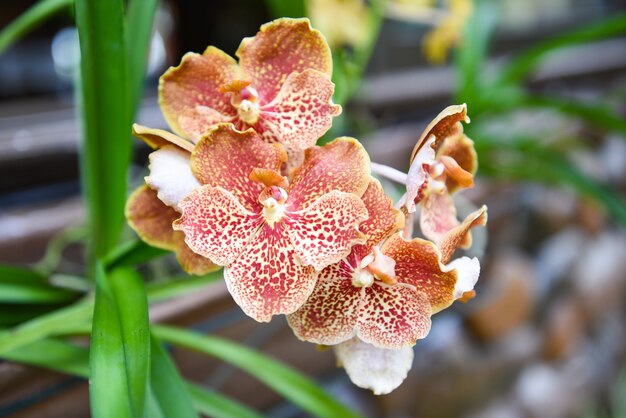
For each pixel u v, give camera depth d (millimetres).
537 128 778
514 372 719
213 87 301
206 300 425
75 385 388
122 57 327
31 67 639
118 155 345
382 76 807
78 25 314
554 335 792
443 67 912
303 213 288
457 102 553
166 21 665
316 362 546
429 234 310
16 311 369
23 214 489
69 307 366
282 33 293
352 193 284
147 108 611
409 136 685
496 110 575
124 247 338
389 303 295
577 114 519
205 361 452
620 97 780
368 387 304
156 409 302
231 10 706
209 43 699
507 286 692
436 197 316
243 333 470
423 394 627
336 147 287
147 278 456
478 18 547
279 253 287
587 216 898
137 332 292
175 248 316
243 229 287
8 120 560
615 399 947
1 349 314
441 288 291
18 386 365
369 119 686
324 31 501
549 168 530
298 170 289
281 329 500
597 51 1128
